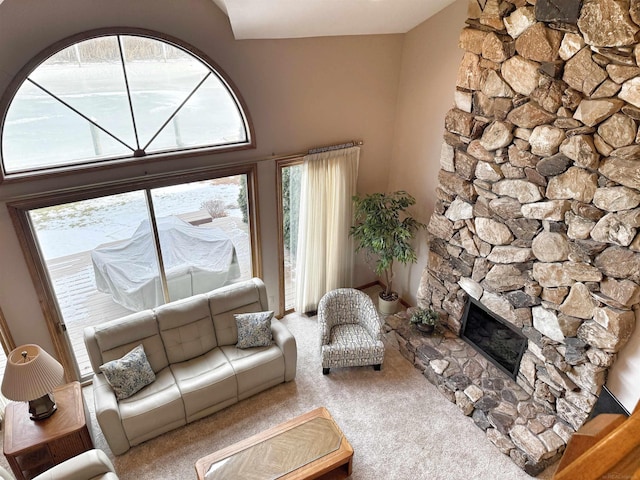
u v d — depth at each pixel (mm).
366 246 5402
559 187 3455
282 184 5090
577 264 3484
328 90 4871
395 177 5770
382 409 4402
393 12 4258
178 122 4242
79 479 3062
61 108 3682
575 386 3799
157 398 3955
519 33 3408
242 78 4324
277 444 3588
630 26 2732
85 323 4551
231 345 4648
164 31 3807
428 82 4875
